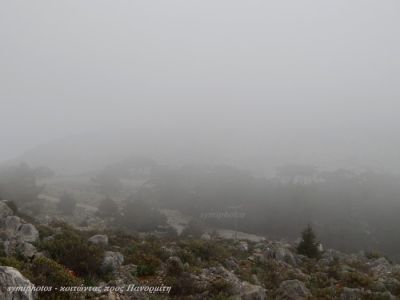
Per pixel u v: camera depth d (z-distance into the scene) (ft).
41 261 36.09
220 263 52.80
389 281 49.75
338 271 54.13
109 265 40.70
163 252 50.42
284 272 52.90
